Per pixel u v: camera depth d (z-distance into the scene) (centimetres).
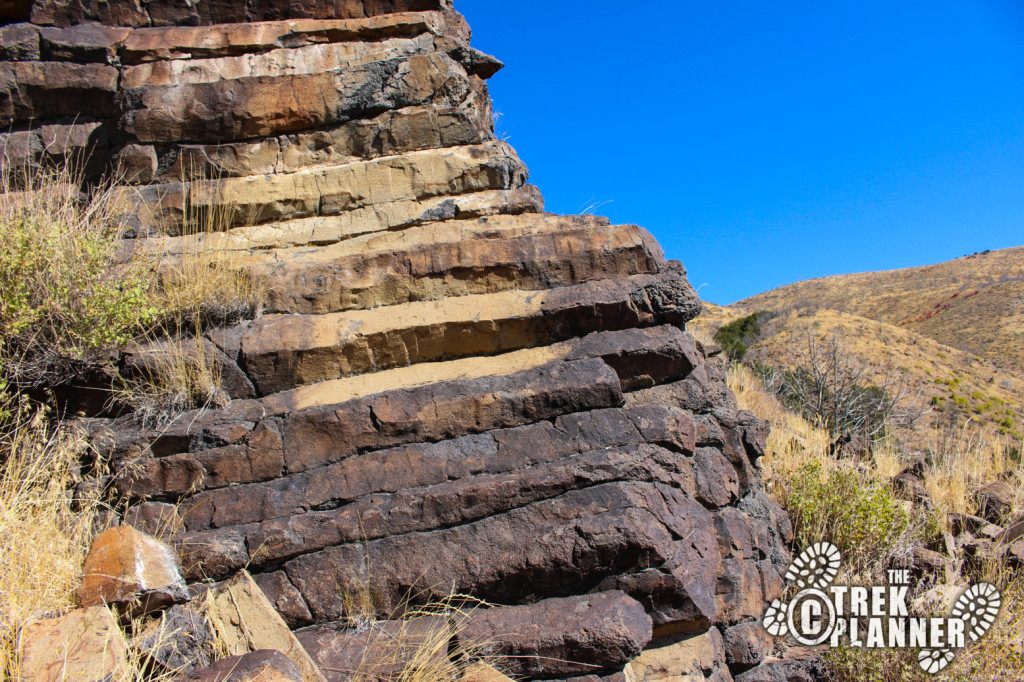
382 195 519
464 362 428
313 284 457
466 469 362
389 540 335
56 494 348
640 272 451
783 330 2942
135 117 522
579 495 342
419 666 290
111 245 444
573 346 424
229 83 529
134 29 565
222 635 287
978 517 552
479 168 522
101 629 261
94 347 405
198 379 405
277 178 520
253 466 374
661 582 328
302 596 325
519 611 320
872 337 2833
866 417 884
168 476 372
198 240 500
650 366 418
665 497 353
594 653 299
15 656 246
